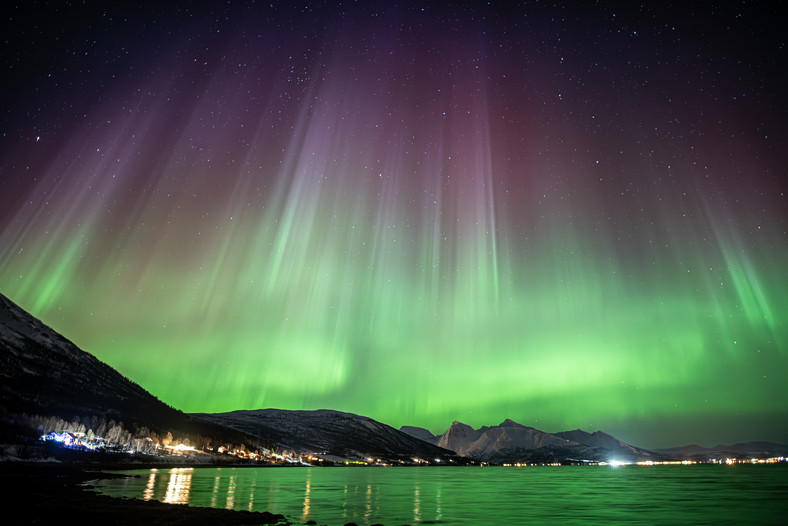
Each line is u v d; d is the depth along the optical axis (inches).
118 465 5093.5
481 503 2415.1
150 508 1531.7
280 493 2635.3
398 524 1535.4
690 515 1932.8
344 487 3472.0
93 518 1293.1
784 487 3823.8
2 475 2812.5
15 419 5585.6
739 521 1765.5
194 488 2650.1
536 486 4089.6
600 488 3821.4
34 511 1391.5
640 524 1670.8
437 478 5743.1
